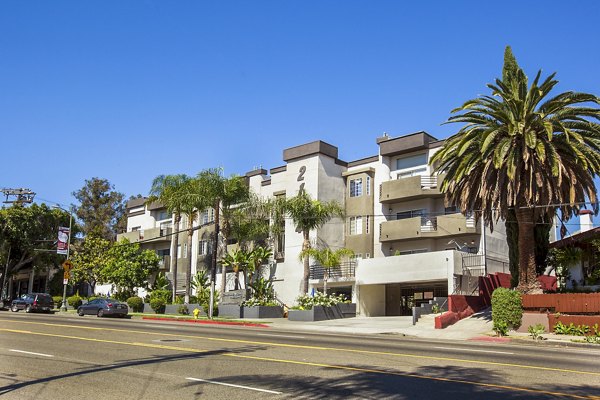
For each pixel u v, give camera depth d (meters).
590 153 24.98
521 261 27.05
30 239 59.62
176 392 9.70
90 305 40.56
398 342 19.64
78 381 10.77
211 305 36.34
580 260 32.84
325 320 34.34
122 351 15.55
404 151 39.94
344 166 43.59
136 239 59.75
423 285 36.59
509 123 25.45
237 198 42.09
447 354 15.40
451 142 27.14
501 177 25.50
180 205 43.84
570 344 21.92
